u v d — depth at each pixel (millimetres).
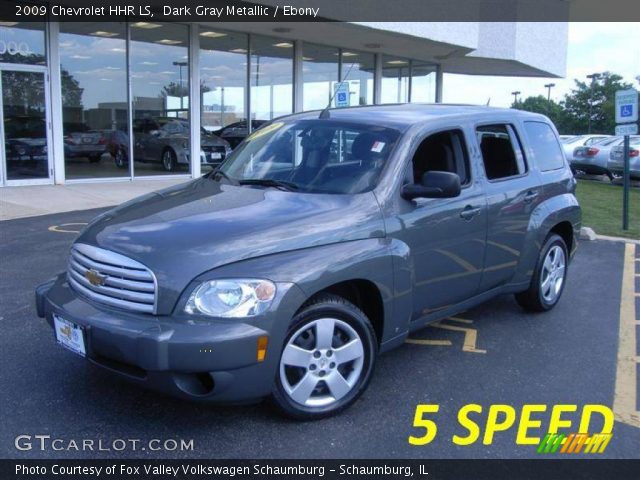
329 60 19969
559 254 5855
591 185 18641
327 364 3617
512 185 5070
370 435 3500
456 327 5406
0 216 9852
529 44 26406
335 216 3721
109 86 14609
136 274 3270
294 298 3324
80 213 10312
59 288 3744
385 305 3848
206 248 3303
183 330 3105
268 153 4641
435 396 4016
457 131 4676
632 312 5926
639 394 4129
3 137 12961
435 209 4234
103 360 3391
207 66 16438
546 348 4934
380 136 4316
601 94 75812
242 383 3221
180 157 16125
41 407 3688
